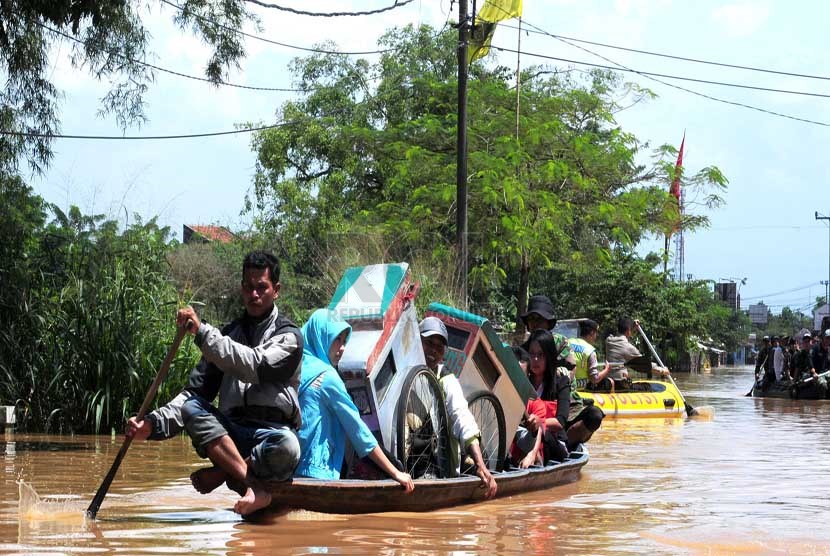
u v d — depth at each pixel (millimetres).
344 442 6973
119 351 12383
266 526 6215
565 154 27172
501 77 35594
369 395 7062
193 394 6500
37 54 15461
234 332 6555
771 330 138875
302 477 6742
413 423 7395
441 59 35125
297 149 34094
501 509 7254
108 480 6461
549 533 6285
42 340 12820
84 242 13461
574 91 28328
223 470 6504
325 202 31938
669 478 9398
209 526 6164
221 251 30406
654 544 5965
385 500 6762
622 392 18812
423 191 25703
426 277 15797
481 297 31359
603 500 7863
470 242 26531
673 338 45875
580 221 28016
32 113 15852
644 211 27312
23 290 13039
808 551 5828
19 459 9812
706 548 5871
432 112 33625
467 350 8125
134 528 6082
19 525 6133
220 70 15781
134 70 15773
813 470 10117
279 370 6297
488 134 27625
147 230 13609
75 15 13695
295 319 14594
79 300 12586
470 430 7543
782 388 26812
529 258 26328
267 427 6371
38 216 15727
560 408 9312
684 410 19094
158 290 13141
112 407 12492
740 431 15305
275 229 32562
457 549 5668
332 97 34781
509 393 8484
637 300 42000
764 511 7375
